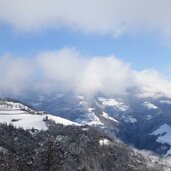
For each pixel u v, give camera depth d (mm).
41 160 137750
